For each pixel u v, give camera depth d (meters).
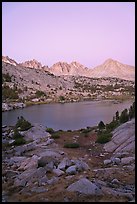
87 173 23.52
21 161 30.06
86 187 17.09
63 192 16.83
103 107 151.38
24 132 52.34
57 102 193.25
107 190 17.58
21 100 187.88
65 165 24.75
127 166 26.20
